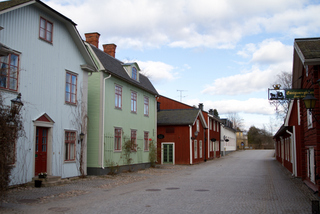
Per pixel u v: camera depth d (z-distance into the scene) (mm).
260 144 96625
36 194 11188
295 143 18938
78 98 16766
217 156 46500
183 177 18688
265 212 8836
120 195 11594
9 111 8977
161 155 31672
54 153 14703
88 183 14883
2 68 11102
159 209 9023
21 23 12875
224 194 12094
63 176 15320
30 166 13062
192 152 31516
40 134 14055
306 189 13781
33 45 13531
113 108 20312
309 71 12812
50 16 14742
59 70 15273
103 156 18750
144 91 25875
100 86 19047
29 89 13180
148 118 26578
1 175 8219
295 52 13375
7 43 12102
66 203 9805
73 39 16469
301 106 16344
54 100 14812
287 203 10320
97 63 19156
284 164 27328
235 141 80312
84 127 17109
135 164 23438
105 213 8422
